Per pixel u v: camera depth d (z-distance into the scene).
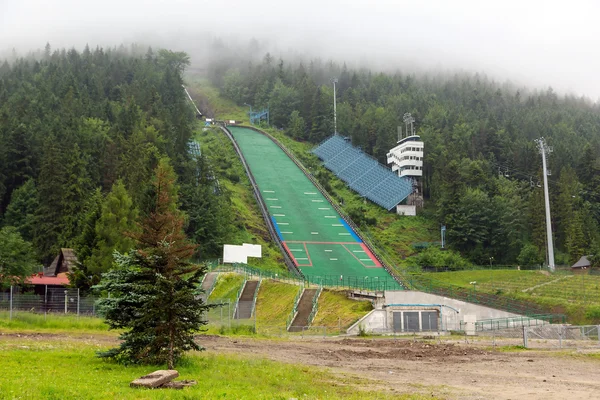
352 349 52.16
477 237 156.12
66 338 48.81
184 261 37.38
